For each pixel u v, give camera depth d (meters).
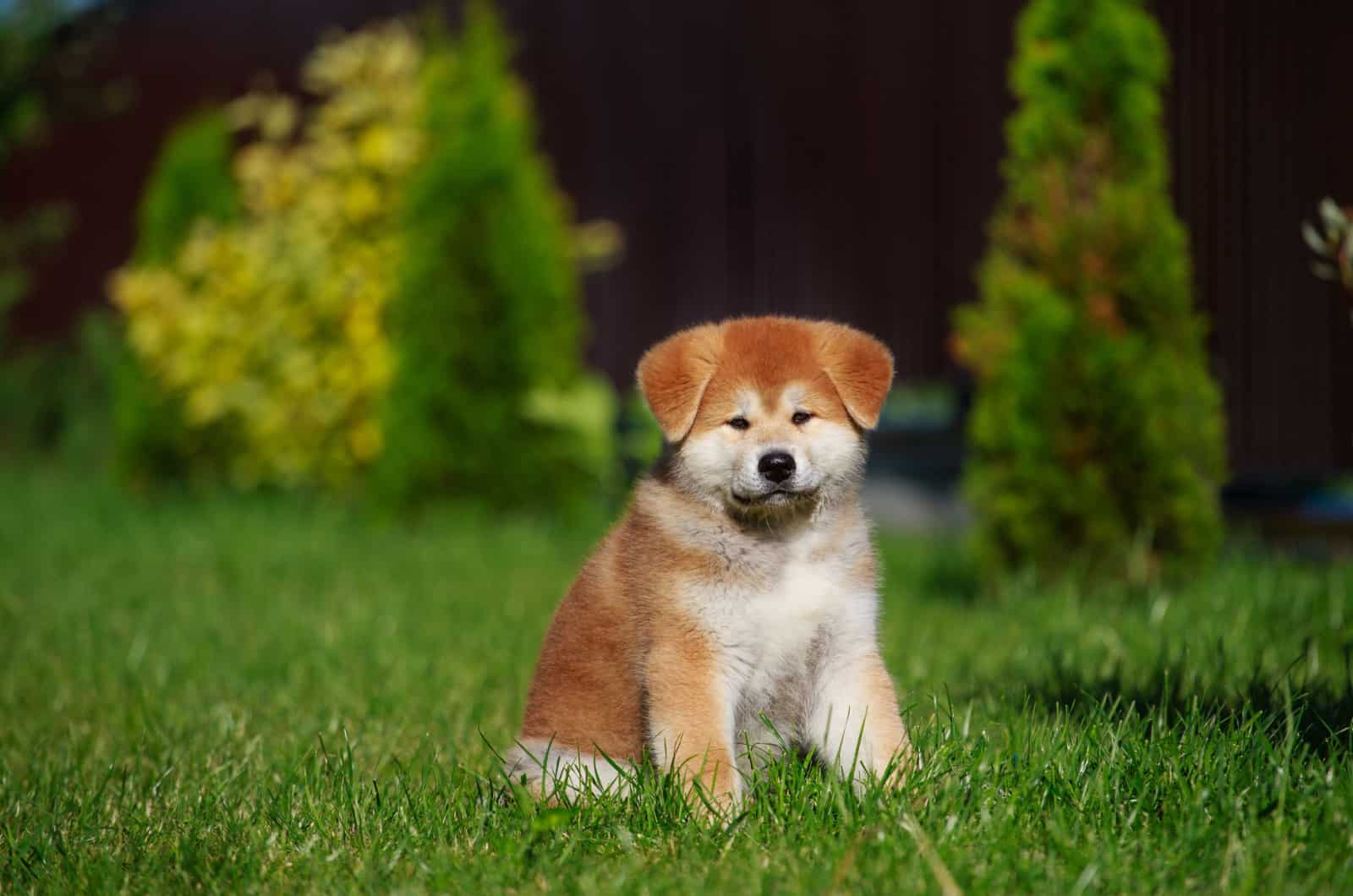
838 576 4.28
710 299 12.25
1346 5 8.19
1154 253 7.28
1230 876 3.20
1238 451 8.81
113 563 9.66
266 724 5.35
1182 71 8.93
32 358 18.45
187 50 16.77
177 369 13.03
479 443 10.88
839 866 3.23
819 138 11.39
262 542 10.47
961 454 11.90
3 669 6.51
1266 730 4.08
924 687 5.47
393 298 11.05
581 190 13.20
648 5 12.56
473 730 5.23
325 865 3.62
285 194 13.09
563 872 3.44
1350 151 8.21
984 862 3.37
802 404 4.36
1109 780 3.76
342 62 12.95
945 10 10.48
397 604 7.92
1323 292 8.36
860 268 11.16
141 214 14.13
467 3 13.80
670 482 4.39
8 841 3.90
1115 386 7.23
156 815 4.17
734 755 4.27
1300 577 7.18
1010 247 7.65
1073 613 6.66
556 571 9.05
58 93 16.98
